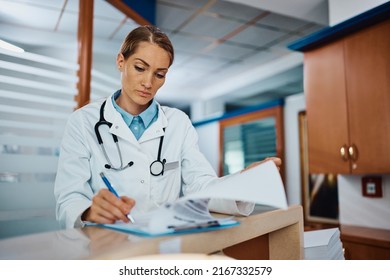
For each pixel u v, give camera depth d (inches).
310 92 88.8
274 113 169.9
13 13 89.8
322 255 30.7
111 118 35.3
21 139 64.2
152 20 104.9
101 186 33.6
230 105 238.7
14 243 16.7
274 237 31.3
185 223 19.4
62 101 70.0
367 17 72.0
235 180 19.4
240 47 147.3
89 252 14.8
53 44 98.7
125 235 18.5
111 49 131.6
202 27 125.4
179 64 172.6
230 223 21.6
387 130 71.1
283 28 125.8
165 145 37.5
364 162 75.1
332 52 83.8
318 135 85.8
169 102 241.8
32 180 67.6
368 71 75.2
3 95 61.3
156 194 34.9
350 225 86.3
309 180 148.9
